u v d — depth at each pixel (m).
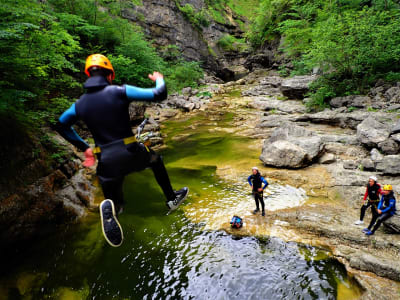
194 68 36.25
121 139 1.53
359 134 11.55
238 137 15.38
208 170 10.90
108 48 23.31
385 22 15.83
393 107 13.23
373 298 4.60
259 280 5.17
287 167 10.38
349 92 16.88
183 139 15.73
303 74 26.05
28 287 5.31
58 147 9.15
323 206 7.67
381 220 5.85
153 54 25.36
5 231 5.92
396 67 16.28
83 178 9.55
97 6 23.30
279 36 38.00
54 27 9.11
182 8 42.34
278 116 17.80
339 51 16.31
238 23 57.94
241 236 6.57
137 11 35.28
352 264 5.39
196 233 6.80
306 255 5.82
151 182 10.06
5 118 6.83
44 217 6.86
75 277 5.57
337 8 20.53
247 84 35.97
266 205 7.98
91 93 1.56
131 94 1.52
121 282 5.39
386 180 8.42
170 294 5.01
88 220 7.69
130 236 6.79
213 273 5.41
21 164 7.02
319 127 15.01
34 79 9.20
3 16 6.38
